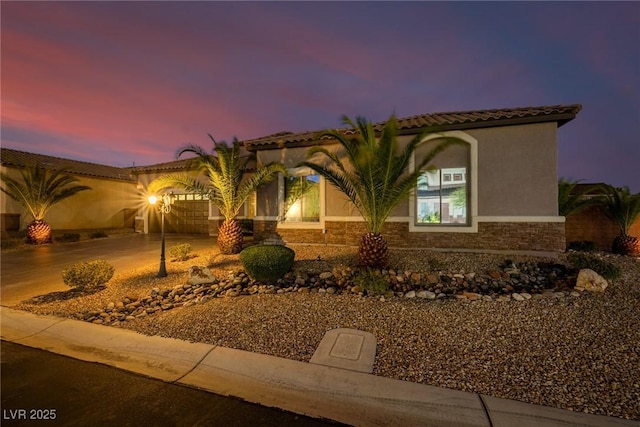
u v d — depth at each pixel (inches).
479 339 186.2
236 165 443.2
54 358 178.1
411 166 407.8
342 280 293.3
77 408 130.0
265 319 220.2
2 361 174.9
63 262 435.2
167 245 580.1
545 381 143.8
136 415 125.3
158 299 268.7
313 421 123.3
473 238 386.0
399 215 415.8
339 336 192.9
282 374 155.3
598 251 470.0
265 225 490.3
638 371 150.3
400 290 276.4
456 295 260.7
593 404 127.3
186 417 124.3
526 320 209.9
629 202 459.8
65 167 681.0
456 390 138.6
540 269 319.0
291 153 480.4
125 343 192.5
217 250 488.7
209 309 241.1
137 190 911.7
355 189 341.1
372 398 135.5
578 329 195.6
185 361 170.6
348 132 431.8
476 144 385.1
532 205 366.3
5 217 651.5
